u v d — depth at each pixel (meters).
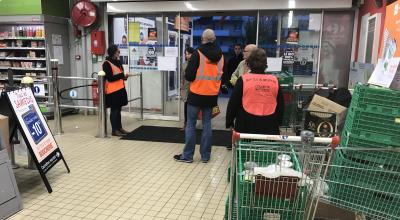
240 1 6.12
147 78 7.12
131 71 7.15
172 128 6.24
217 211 3.05
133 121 6.86
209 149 4.37
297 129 3.99
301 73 6.32
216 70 4.08
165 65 6.80
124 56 7.14
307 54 6.25
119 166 4.17
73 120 6.87
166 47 6.80
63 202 3.20
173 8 6.45
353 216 2.44
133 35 7.00
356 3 5.75
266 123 2.87
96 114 7.52
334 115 3.12
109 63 5.36
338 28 6.07
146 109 7.27
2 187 2.89
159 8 6.53
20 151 4.00
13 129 3.56
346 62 6.14
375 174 2.12
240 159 2.10
